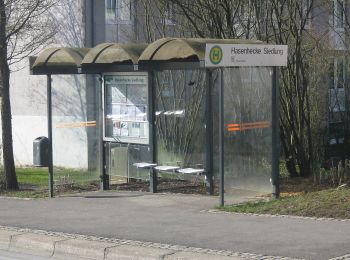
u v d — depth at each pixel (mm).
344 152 17656
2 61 14609
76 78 19969
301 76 15008
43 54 13008
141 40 17609
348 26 16281
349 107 18031
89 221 10102
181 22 15203
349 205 9914
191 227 9219
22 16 15688
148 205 11500
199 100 13453
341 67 17781
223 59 10367
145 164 13266
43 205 11992
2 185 14859
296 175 15148
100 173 14148
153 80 13227
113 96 14047
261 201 11156
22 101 21719
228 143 11258
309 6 14617
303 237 8211
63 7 20156
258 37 14188
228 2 13891
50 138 13203
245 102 11438
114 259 7996
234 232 8703
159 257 7602
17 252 8875
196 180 13906
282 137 14945
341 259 7090
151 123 13320
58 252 8578
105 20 20109
